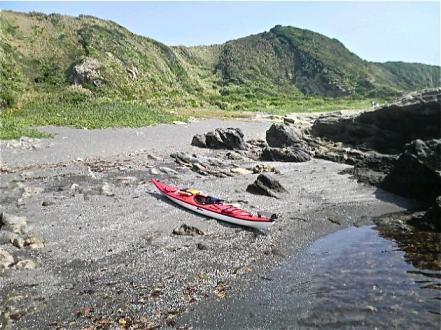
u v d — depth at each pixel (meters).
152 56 108.69
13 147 34.44
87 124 47.41
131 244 16.80
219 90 126.38
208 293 13.16
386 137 39.03
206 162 33.09
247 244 17.52
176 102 79.38
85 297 12.69
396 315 11.94
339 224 20.92
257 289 13.57
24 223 18.02
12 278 13.58
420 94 37.16
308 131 47.34
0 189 23.02
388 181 27.27
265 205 23.09
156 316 11.74
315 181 29.16
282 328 11.31
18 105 55.28
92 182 25.27
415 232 19.69
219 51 183.50
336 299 12.90
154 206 21.47
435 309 12.26
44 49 77.88
